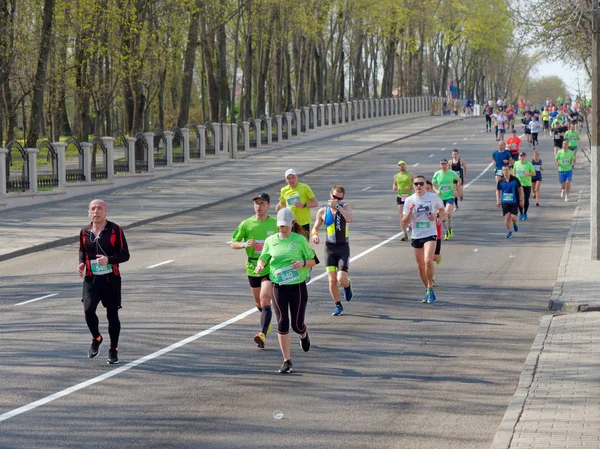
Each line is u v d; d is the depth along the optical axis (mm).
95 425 18531
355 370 23188
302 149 125812
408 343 26375
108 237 24062
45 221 62625
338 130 156125
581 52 55500
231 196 78188
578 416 17859
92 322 24469
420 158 111000
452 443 17203
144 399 20516
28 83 91562
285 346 23031
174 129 98688
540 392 19938
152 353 25281
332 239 30969
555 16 53000
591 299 31562
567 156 69938
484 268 41094
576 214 61500
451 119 199000
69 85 98625
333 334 27672
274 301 23484
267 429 18219
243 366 23703
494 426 18297
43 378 22516
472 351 25281
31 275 41781
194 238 54531
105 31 93312
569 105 159625
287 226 23625
